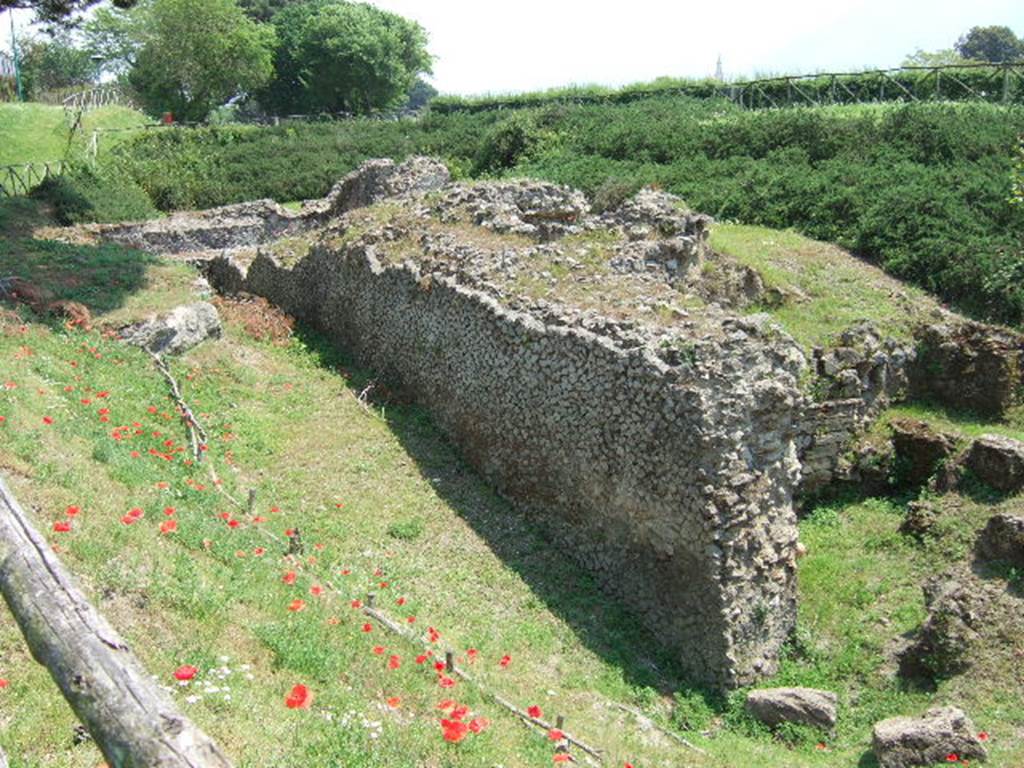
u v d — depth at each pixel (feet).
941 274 58.49
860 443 46.55
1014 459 39.83
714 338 35.47
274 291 70.03
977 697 31.35
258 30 165.58
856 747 30.66
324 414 50.49
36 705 19.85
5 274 55.36
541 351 41.45
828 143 79.00
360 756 20.43
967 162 70.49
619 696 31.99
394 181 81.71
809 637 36.40
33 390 37.45
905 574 38.70
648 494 35.81
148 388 45.57
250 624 25.57
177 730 12.78
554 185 64.28
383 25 185.57
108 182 99.91
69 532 26.11
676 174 79.46
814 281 58.95
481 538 40.57
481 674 29.66
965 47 187.11
